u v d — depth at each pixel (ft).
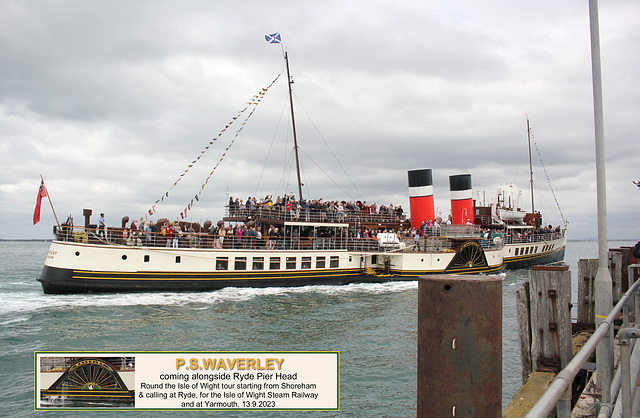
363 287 135.23
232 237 125.29
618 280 49.73
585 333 41.39
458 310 13.19
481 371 13.14
